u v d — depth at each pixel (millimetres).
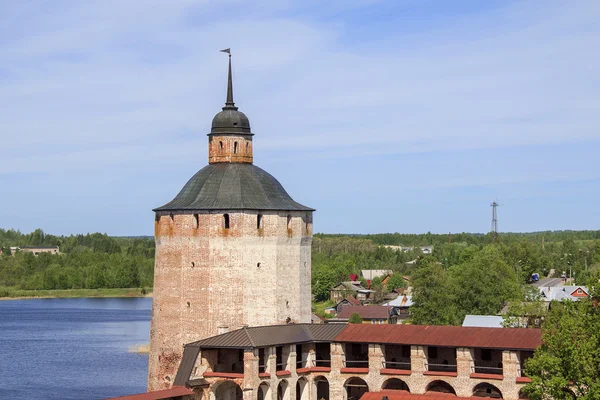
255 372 80750
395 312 196000
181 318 90500
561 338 69312
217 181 93812
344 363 86438
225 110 97750
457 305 151500
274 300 90688
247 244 89562
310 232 96188
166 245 92062
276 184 97062
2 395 133000
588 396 66500
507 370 79125
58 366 161625
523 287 177750
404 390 85000
